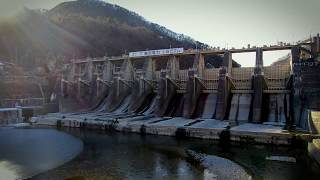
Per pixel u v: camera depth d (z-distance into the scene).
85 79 141.75
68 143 76.12
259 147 66.75
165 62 157.25
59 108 132.12
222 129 73.88
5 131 95.88
